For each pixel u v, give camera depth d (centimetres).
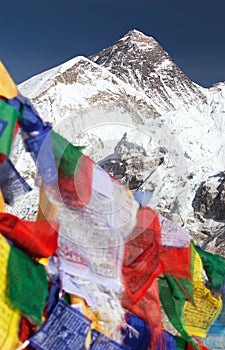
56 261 404
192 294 514
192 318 535
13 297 371
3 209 395
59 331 394
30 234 393
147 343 461
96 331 420
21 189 395
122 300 455
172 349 500
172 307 514
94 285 423
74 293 404
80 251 418
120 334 438
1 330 364
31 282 384
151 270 474
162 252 488
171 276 505
